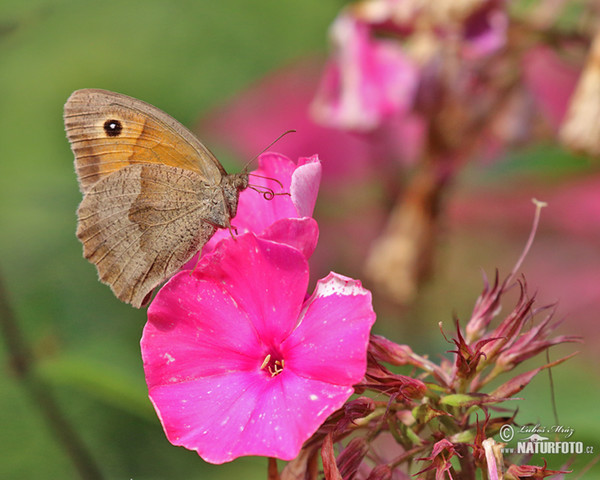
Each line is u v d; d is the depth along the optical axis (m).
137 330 0.44
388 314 0.43
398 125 0.44
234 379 0.33
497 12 0.42
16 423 0.43
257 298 0.33
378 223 0.45
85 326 0.44
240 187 0.35
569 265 0.46
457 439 0.33
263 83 0.48
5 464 0.43
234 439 0.33
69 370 0.38
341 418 0.33
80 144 0.35
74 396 0.43
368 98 0.43
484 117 0.43
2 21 0.46
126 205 0.35
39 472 0.43
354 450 0.33
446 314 0.44
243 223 0.36
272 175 0.35
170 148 0.35
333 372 0.33
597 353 0.44
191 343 0.33
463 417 0.34
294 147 0.47
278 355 0.33
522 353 0.34
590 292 0.46
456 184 0.44
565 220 0.46
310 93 0.48
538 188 0.45
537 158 0.44
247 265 0.33
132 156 0.35
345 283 0.33
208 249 0.36
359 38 0.43
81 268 0.45
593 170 0.44
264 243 0.33
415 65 0.43
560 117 0.46
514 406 0.38
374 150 0.45
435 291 0.44
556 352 0.44
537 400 0.39
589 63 0.41
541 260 0.46
